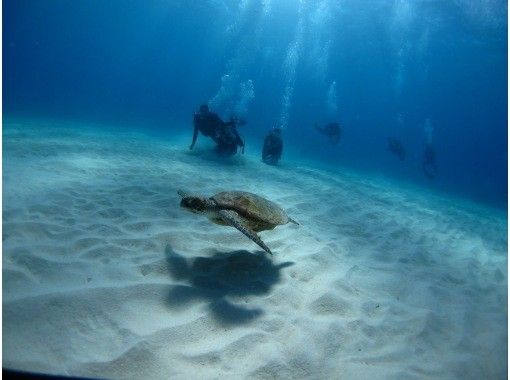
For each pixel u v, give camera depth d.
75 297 1.92
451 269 3.49
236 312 2.07
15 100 25.70
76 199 3.54
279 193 5.23
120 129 13.40
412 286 2.88
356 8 17.78
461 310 2.62
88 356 1.61
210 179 5.47
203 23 37.81
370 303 2.44
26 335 1.65
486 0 12.36
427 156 12.95
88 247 2.53
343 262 3.04
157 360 1.66
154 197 4.00
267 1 22.03
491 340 2.28
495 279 3.46
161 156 7.12
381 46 25.70
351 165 14.43
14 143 5.93
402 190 9.51
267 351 1.80
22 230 2.61
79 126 11.95
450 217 6.59
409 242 4.14
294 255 2.96
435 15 15.34
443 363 1.98
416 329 2.26
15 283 1.96
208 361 1.70
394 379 1.78
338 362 1.84
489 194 17.83
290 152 14.17
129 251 2.58
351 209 5.15
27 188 3.63
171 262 2.50
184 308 2.04
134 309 1.96
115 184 4.32
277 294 2.30
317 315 2.18
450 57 24.47
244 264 2.65
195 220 3.42
